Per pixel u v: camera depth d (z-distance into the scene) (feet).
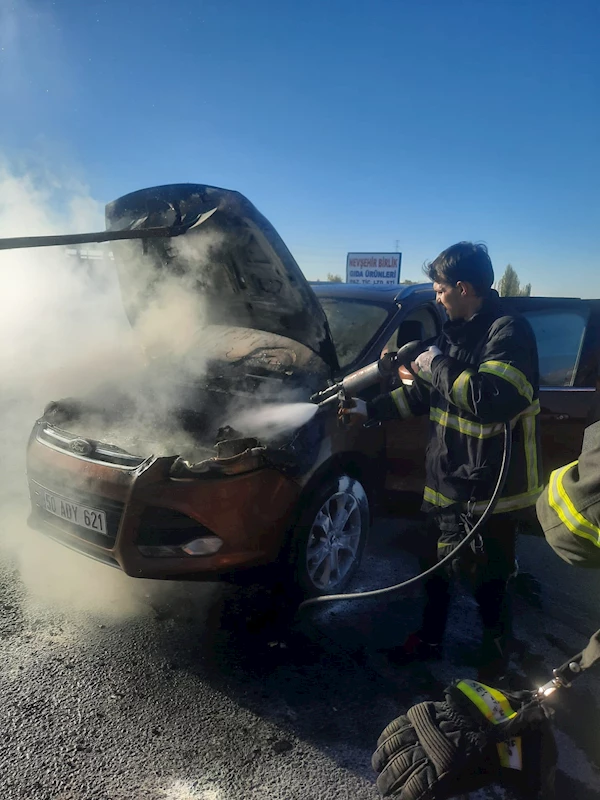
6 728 6.68
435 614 8.14
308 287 9.68
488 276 6.77
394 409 7.91
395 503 12.29
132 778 6.15
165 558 7.95
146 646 8.31
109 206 11.23
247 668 7.97
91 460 8.55
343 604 9.66
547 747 4.09
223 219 9.55
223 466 7.99
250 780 6.23
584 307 12.34
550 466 11.61
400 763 4.07
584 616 9.72
